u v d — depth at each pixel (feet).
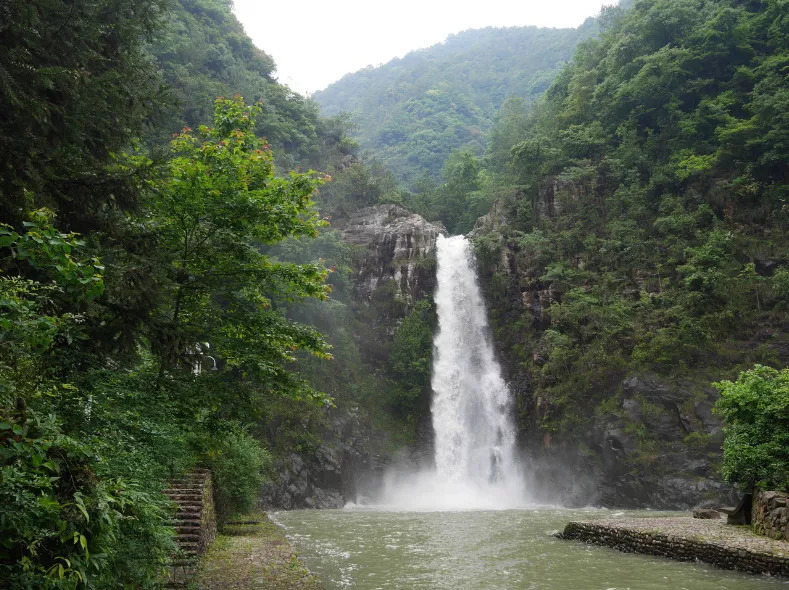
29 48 24.27
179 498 42.45
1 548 13.21
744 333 114.52
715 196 137.08
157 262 27.94
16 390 15.10
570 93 196.95
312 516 89.04
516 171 187.11
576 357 125.90
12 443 13.48
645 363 115.24
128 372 30.50
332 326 136.56
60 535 13.83
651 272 132.87
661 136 156.04
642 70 157.58
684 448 104.78
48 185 25.04
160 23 32.91
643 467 105.70
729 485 97.76
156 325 28.14
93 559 14.51
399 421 138.62
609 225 145.48
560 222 155.74
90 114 26.55
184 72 164.35
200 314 35.65
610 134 168.86
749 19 158.81
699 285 121.70
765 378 62.90
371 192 195.72
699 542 48.44
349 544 58.13
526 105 374.43
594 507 109.70
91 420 25.84
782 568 41.78
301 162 195.11
